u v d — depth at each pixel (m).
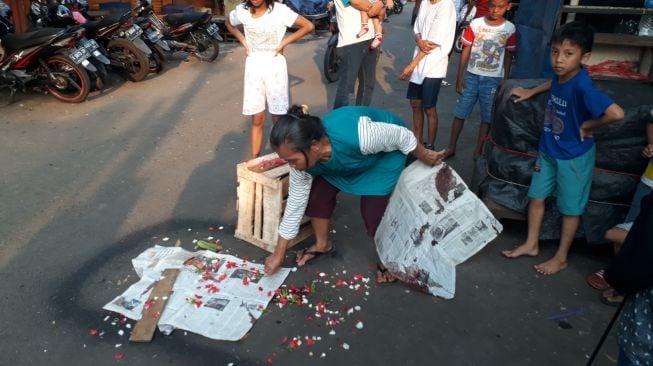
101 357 2.44
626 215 3.16
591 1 3.74
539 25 3.91
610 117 2.59
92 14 8.84
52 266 3.09
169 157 4.66
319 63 8.48
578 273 3.14
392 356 2.50
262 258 3.19
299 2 10.34
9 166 4.41
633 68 3.95
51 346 2.50
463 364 2.46
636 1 3.68
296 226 2.73
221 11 10.95
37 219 3.60
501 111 3.34
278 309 2.76
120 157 4.64
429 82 4.44
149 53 6.96
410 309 2.81
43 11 7.09
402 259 2.95
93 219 3.61
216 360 2.43
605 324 2.73
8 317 2.68
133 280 2.98
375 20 4.70
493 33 4.14
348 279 3.03
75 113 5.80
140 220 3.61
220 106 6.14
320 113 6.02
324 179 2.88
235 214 3.71
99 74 6.44
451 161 4.67
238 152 4.81
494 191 3.43
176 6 8.61
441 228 2.94
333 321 2.69
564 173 2.93
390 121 2.70
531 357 2.51
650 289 1.73
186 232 3.47
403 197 2.90
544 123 3.01
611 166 3.07
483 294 2.94
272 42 4.05
